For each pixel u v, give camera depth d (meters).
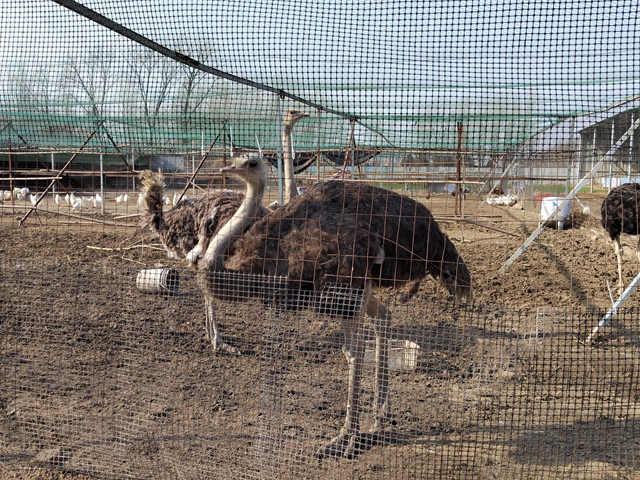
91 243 10.25
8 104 7.73
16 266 5.14
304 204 3.92
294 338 4.17
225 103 6.75
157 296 5.12
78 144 8.66
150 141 7.39
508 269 8.45
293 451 3.66
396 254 3.95
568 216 11.70
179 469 3.49
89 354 4.84
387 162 10.59
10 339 5.06
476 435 3.90
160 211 5.88
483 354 4.07
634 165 5.91
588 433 3.91
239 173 4.20
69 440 3.81
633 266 8.52
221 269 4.00
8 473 3.56
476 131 4.63
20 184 19.69
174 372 4.64
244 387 4.42
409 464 3.58
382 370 3.98
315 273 3.71
